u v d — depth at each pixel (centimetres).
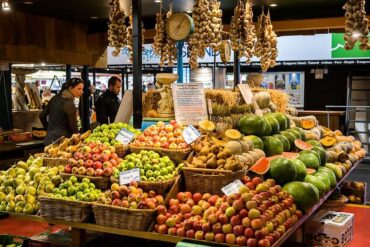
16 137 738
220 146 304
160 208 275
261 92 484
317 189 321
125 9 655
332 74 1052
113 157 316
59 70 1018
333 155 439
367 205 501
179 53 505
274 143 366
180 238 263
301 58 1014
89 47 874
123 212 275
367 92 1023
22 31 733
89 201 290
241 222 247
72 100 585
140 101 406
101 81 1245
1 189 329
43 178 320
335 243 341
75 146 346
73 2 641
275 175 311
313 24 743
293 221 279
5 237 340
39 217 308
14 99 862
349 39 503
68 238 334
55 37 795
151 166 297
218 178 284
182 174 301
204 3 487
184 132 324
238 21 568
